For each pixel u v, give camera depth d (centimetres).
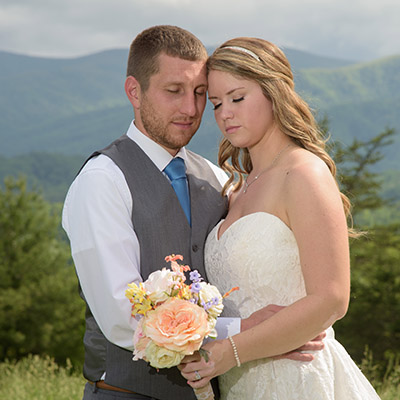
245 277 246
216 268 259
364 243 2044
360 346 1853
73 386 555
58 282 1989
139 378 247
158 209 258
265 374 242
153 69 260
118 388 250
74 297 2044
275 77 253
